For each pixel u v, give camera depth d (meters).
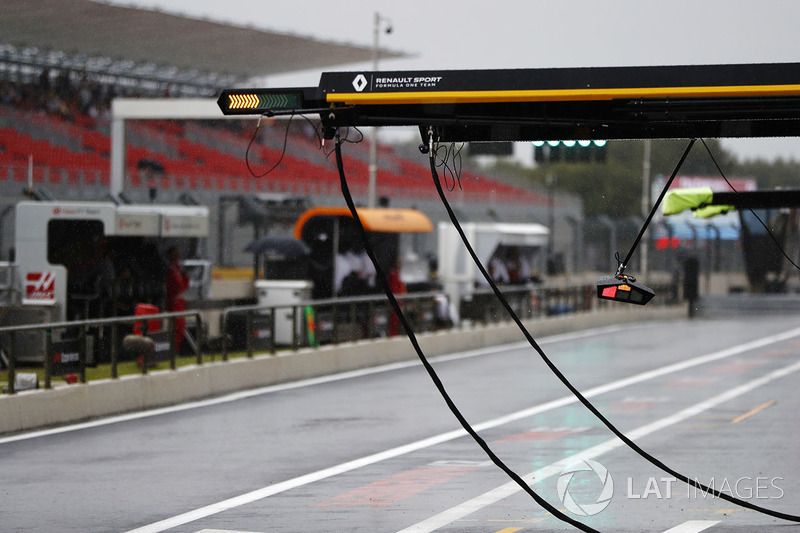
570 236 160.88
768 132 22.83
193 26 106.88
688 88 20.50
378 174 163.25
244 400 50.84
